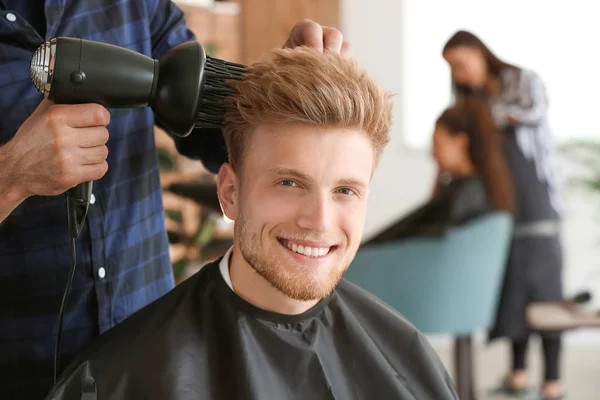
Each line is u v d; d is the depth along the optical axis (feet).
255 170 3.19
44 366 3.80
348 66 3.19
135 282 3.92
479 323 7.94
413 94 13.70
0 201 3.09
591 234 12.97
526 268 9.78
